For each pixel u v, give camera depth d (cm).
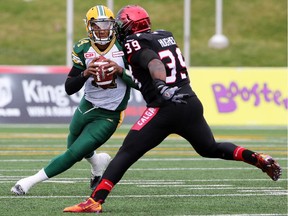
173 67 1886
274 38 9150
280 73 5634
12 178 2672
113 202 2109
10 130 5062
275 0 9875
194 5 9775
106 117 2141
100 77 2042
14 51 8656
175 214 1898
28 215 1859
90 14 2055
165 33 1923
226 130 5253
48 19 9425
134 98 5469
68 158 2131
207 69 5619
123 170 1892
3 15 9488
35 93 5469
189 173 2919
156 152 3862
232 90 5619
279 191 2383
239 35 9194
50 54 8625
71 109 5516
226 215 1894
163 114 1869
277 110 5616
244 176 2823
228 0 9894
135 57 1859
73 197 2203
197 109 1897
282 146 4191
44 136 4641
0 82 5447
